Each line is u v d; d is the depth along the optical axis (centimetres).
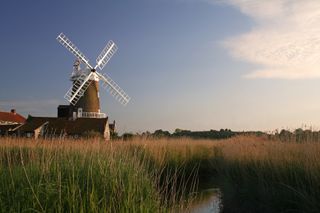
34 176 698
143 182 754
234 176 1362
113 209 616
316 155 991
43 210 580
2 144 1146
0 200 597
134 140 2025
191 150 2538
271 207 1038
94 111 5006
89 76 5041
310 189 907
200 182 1938
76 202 602
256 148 1438
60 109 5788
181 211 720
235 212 1207
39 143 1037
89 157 864
